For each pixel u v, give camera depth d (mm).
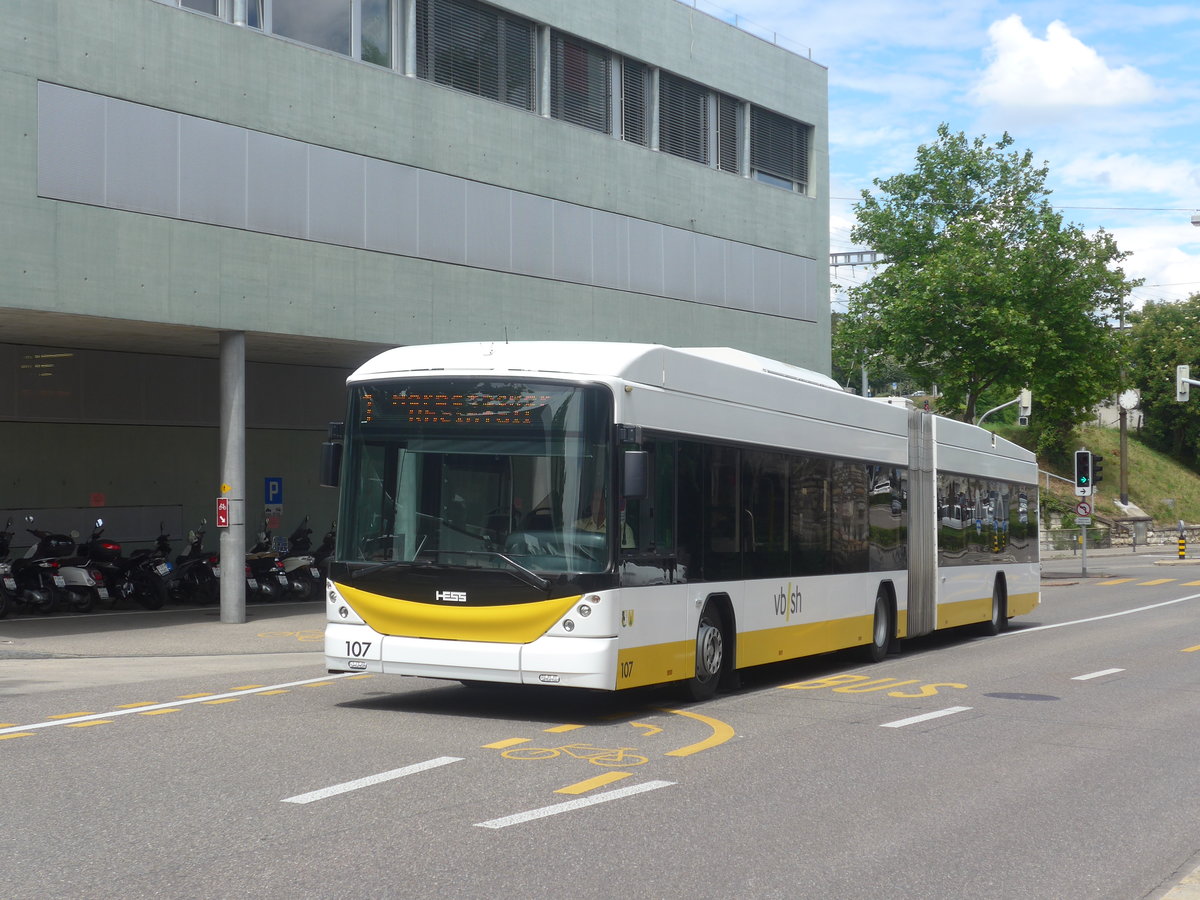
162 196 21875
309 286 24172
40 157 20250
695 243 33781
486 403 11609
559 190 29656
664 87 33375
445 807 7957
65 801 7980
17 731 10648
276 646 19422
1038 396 44875
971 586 21422
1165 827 8180
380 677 14922
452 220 26984
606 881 6445
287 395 32156
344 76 24859
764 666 17203
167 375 29219
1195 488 83438
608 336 30875
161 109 21859
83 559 24172
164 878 6273
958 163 44406
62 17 20531
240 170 23062
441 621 11391
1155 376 87188
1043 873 6961
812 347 38031
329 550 29219
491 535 11383
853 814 8234
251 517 31359
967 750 10719
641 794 8586
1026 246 43188
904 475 18672
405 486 11719
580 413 11391
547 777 8984
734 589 13523
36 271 20203
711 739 10859
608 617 11148
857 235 45812
